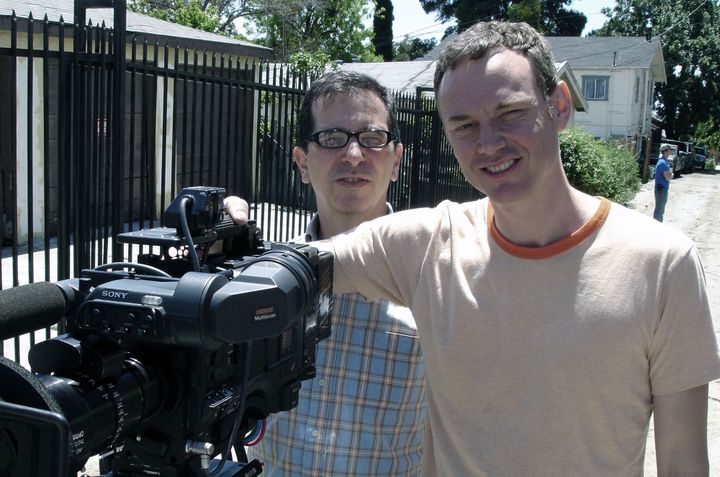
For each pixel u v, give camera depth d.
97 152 4.61
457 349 1.90
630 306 1.72
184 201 1.69
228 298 1.39
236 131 5.88
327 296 1.92
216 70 6.11
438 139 9.52
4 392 1.13
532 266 1.81
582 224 1.81
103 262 4.66
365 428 2.22
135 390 1.43
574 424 1.79
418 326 2.01
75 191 4.47
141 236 1.71
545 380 1.80
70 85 4.39
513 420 1.84
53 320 1.50
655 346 1.73
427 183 9.49
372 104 2.42
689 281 1.69
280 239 6.63
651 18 49.31
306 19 31.30
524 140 1.73
